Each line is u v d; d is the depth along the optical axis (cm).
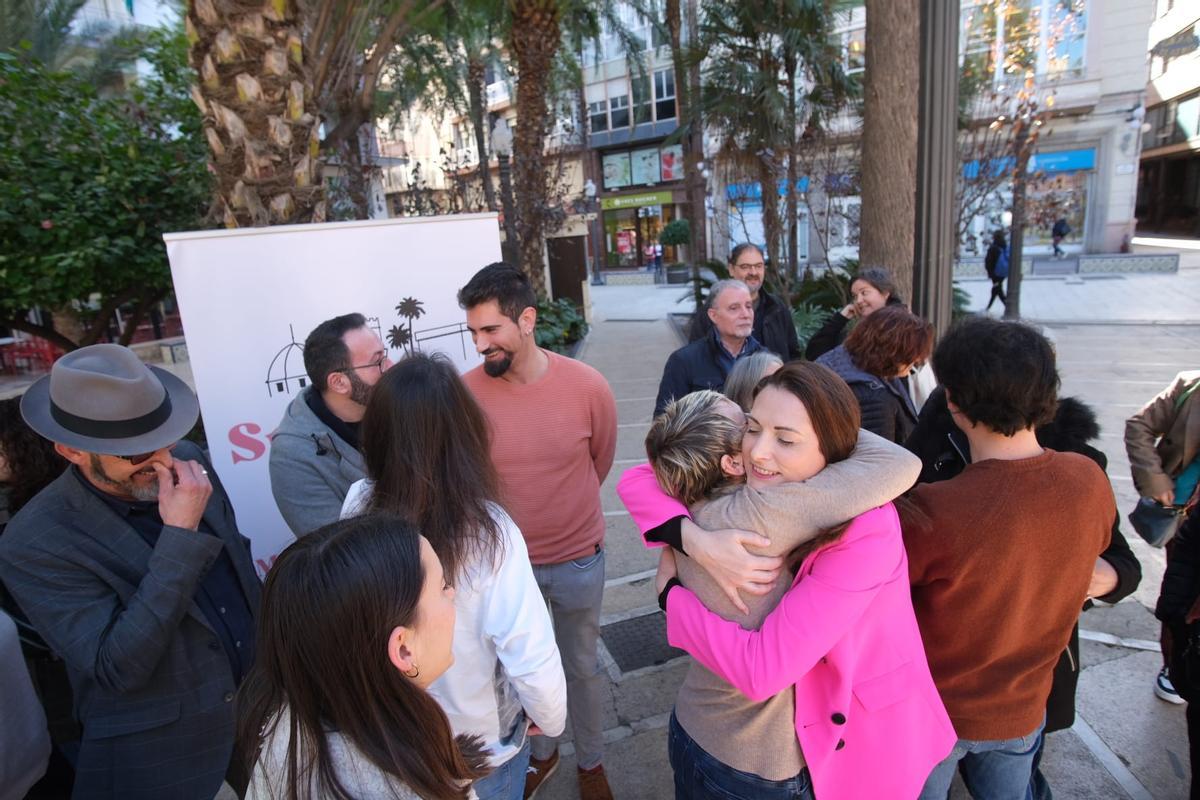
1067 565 142
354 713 89
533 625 142
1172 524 241
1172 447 236
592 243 3109
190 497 163
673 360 329
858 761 136
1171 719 258
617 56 2948
